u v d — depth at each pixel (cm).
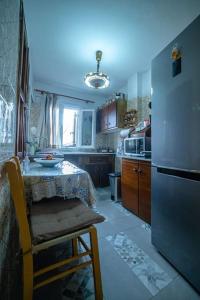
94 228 100
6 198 92
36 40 232
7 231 96
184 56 113
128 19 192
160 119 138
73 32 215
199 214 103
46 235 87
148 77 314
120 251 149
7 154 99
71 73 332
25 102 222
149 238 171
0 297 79
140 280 117
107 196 322
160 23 198
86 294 105
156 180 146
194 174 107
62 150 406
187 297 104
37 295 103
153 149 149
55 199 132
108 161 405
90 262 101
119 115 355
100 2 171
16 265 116
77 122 432
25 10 181
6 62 90
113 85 384
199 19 102
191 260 109
